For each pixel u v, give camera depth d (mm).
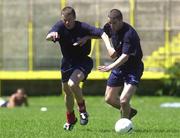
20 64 93250
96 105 78438
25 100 75062
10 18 94000
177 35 90438
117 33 31500
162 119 44625
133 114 33906
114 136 30469
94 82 90625
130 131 31828
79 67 32219
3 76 92062
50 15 93125
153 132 33094
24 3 93875
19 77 91875
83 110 33469
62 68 32656
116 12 31016
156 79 89250
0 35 94000
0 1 94188
